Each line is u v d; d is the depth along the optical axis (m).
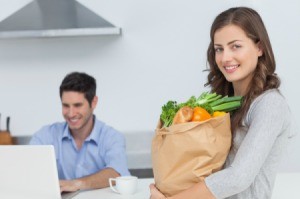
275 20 2.96
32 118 3.13
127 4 3.04
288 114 1.16
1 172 1.37
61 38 3.07
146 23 3.05
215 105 1.20
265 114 1.12
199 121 1.12
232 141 1.18
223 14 1.21
